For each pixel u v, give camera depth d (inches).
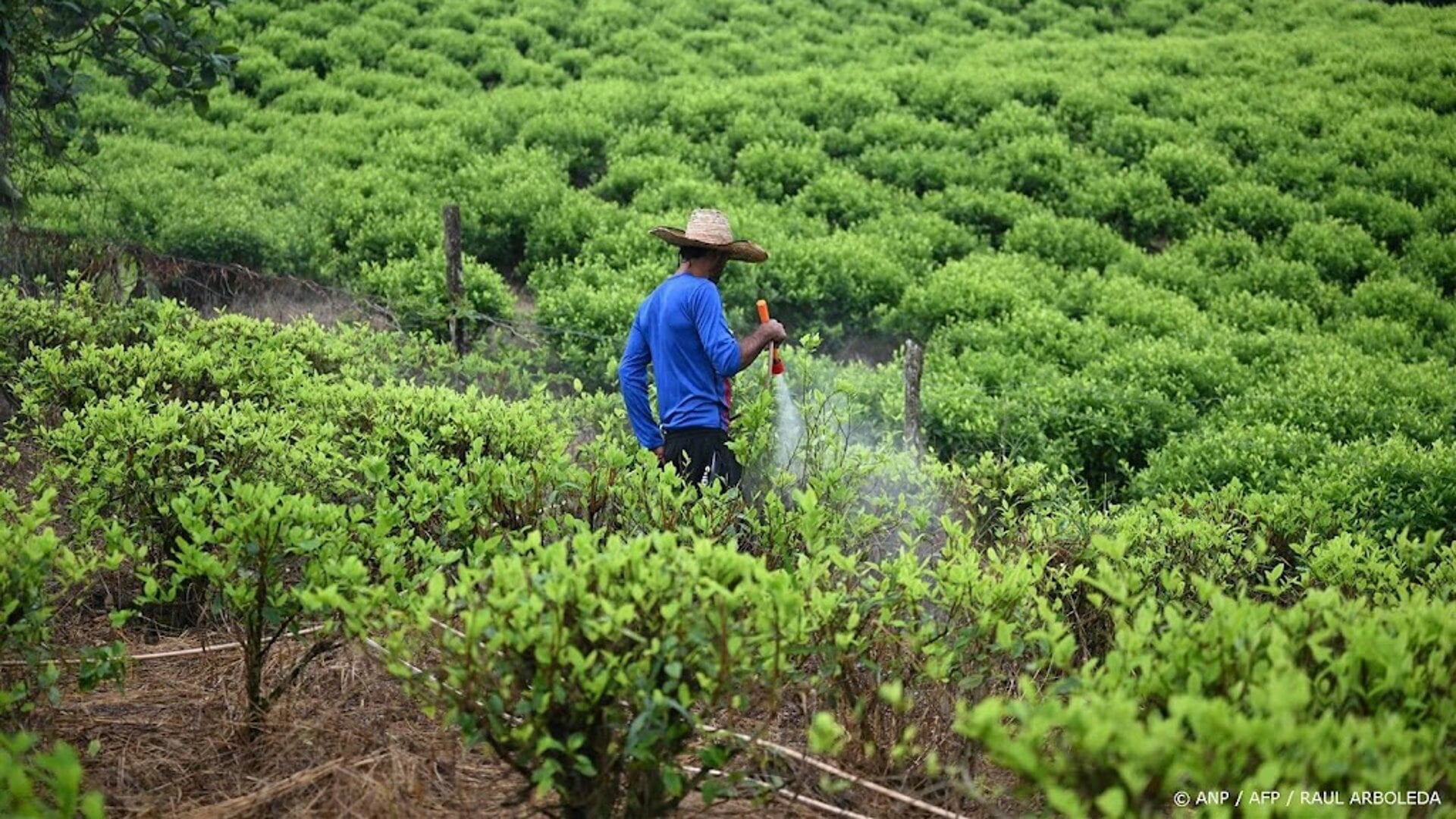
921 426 354.0
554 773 125.7
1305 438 390.6
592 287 522.3
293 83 810.2
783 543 171.2
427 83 846.5
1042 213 658.2
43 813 100.8
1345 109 824.3
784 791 142.9
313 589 143.8
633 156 698.2
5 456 208.7
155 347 285.4
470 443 225.6
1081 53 979.3
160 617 197.3
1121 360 468.1
